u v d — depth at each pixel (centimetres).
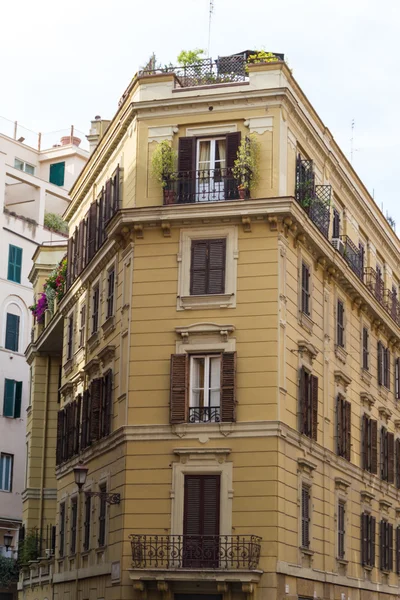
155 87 3522
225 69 3597
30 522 4959
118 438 3356
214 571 3019
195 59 3609
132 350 3344
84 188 4253
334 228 3997
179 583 3091
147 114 3516
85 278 4059
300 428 3356
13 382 6631
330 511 3662
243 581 3003
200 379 3278
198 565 3097
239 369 3225
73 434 4072
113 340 3584
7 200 7288
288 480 3225
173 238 3394
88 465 3769
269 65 3438
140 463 3244
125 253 3509
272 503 3102
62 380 4425
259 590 3044
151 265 3391
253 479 3133
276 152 3369
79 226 4303
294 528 3253
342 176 4034
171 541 3142
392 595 4419
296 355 3394
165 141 3462
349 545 3850
